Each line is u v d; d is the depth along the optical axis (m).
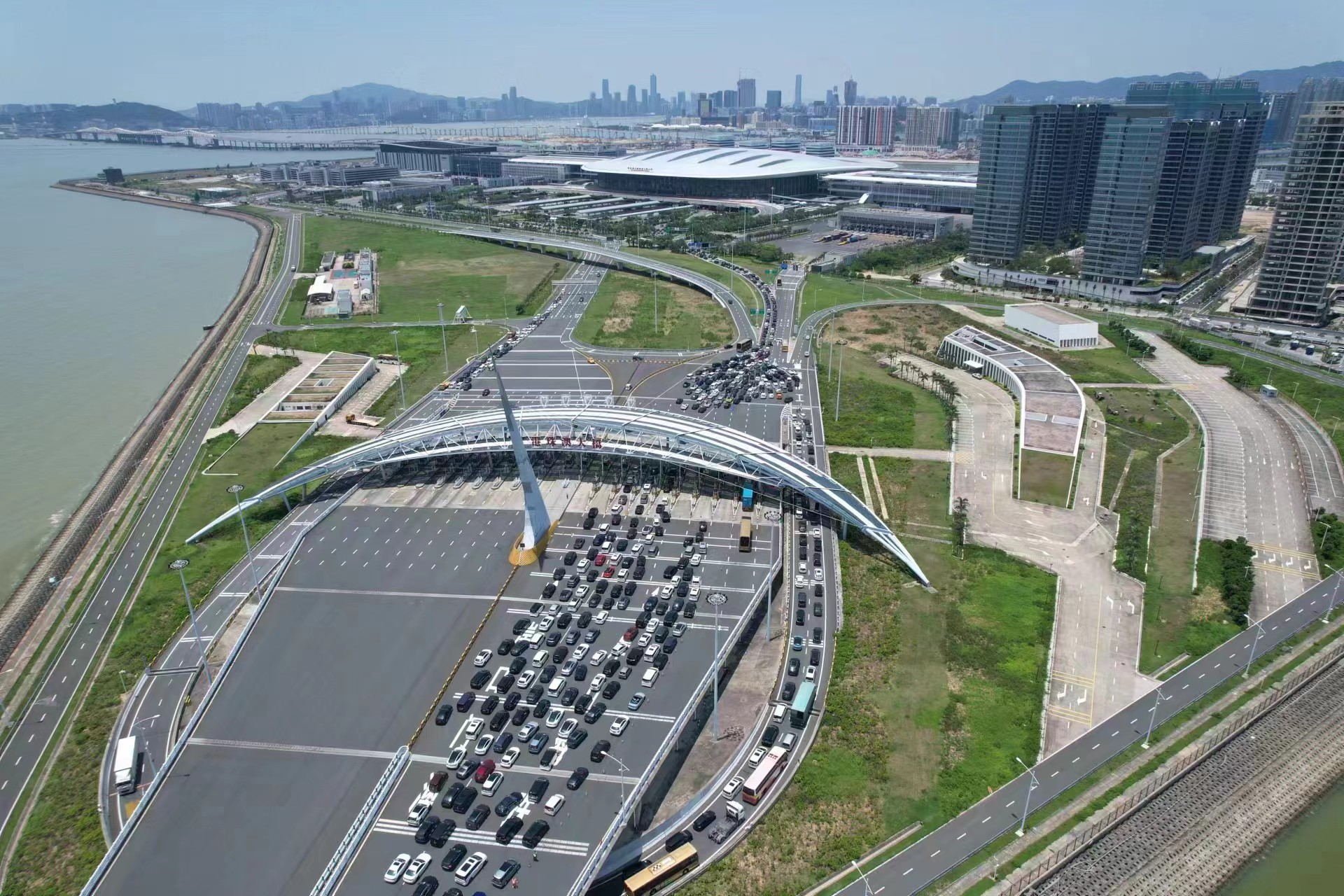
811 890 115.69
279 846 119.88
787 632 164.62
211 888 113.81
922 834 124.44
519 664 153.25
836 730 142.00
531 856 115.94
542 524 190.50
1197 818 129.50
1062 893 117.25
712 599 172.25
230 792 129.00
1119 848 124.06
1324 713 150.25
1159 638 167.75
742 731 142.00
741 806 125.88
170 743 141.50
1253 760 140.25
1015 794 131.12
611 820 121.69
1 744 145.62
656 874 114.19
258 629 166.25
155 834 122.25
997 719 145.62
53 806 130.88
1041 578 184.88
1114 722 146.25
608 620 166.62
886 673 155.25
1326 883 120.56
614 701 144.62
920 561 190.25
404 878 113.19
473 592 176.38
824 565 186.38
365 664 155.75
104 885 114.56
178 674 158.00
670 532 197.88
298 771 132.50
